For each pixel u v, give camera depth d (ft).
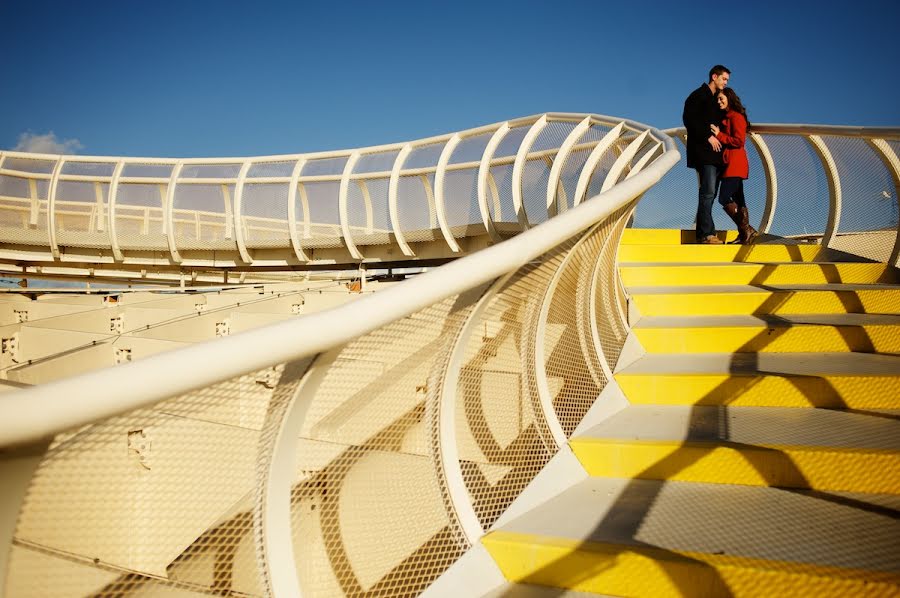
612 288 15.56
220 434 5.22
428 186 49.08
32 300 54.54
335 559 6.46
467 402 8.63
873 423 11.47
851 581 7.16
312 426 6.10
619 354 15.16
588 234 10.23
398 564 7.30
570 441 11.02
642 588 7.88
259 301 39.27
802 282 20.44
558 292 10.98
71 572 4.38
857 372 12.82
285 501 5.90
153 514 4.84
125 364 4.42
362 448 6.78
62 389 4.07
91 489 4.46
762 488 10.18
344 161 54.49
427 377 7.70
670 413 12.73
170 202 58.65
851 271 20.48
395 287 6.33
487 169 41.73
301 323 5.41
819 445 10.34
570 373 11.96
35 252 62.34
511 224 41.68
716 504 9.54
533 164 39.27
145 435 4.70
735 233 26.91
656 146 20.52
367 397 6.72
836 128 21.33
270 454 5.71
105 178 59.82
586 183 29.30
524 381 10.04
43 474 4.21
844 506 9.34
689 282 20.43
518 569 8.39
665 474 10.69
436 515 7.98
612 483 10.66
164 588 4.93
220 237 60.18
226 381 5.06
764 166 28.35
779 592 7.38
